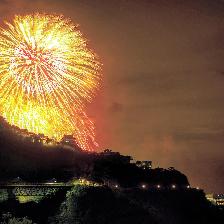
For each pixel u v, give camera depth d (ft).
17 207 642.22
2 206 635.25
